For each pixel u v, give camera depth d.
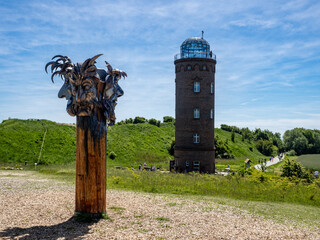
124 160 51.91
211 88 40.34
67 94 11.87
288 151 108.06
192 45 40.47
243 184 23.28
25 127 53.47
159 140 64.12
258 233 11.08
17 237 9.34
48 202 14.28
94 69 11.23
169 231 10.62
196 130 39.22
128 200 15.88
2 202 13.87
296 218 14.41
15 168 34.75
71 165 42.88
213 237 10.25
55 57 11.85
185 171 38.53
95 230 10.27
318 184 23.94
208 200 17.39
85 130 11.48
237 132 102.06
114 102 12.41
